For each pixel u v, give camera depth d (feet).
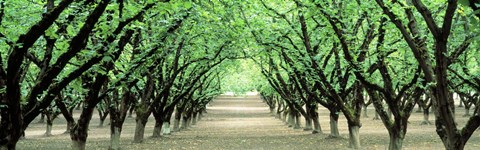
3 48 39.19
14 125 29.71
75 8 33.47
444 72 22.98
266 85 134.41
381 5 26.78
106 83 60.90
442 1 42.42
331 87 66.03
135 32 45.47
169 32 46.16
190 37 64.18
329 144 85.05
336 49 62.18
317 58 56.75
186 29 58.90
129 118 192.44
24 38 26.05
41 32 25.96
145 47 50.65
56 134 123.24
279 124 163.02
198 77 96.84
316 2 45.37
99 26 33.68
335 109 93.35
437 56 22.68
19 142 97.30
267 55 80.59
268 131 130.11
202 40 71.15
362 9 48.01
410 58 56.49
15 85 28.12
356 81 67.77
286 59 69.92
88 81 49.14
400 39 52.80
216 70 111.86
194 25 57.62
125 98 76.43
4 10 35.53
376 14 49.34
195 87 125.39
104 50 33.40
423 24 46.75
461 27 44.16
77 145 51.08
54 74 30.66
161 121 105.60
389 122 55.72
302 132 120.37
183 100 130.82
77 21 33.06
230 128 147.74
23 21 38.55
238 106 325.21
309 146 84.02
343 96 71.72
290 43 66.28
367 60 61.21
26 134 125.39
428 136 97.19
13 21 38.22
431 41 46.78
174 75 83.97
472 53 64.59
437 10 46.37
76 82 40.14
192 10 45.21
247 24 59.93
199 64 84.64
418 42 27.37
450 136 24.53
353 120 70.23
